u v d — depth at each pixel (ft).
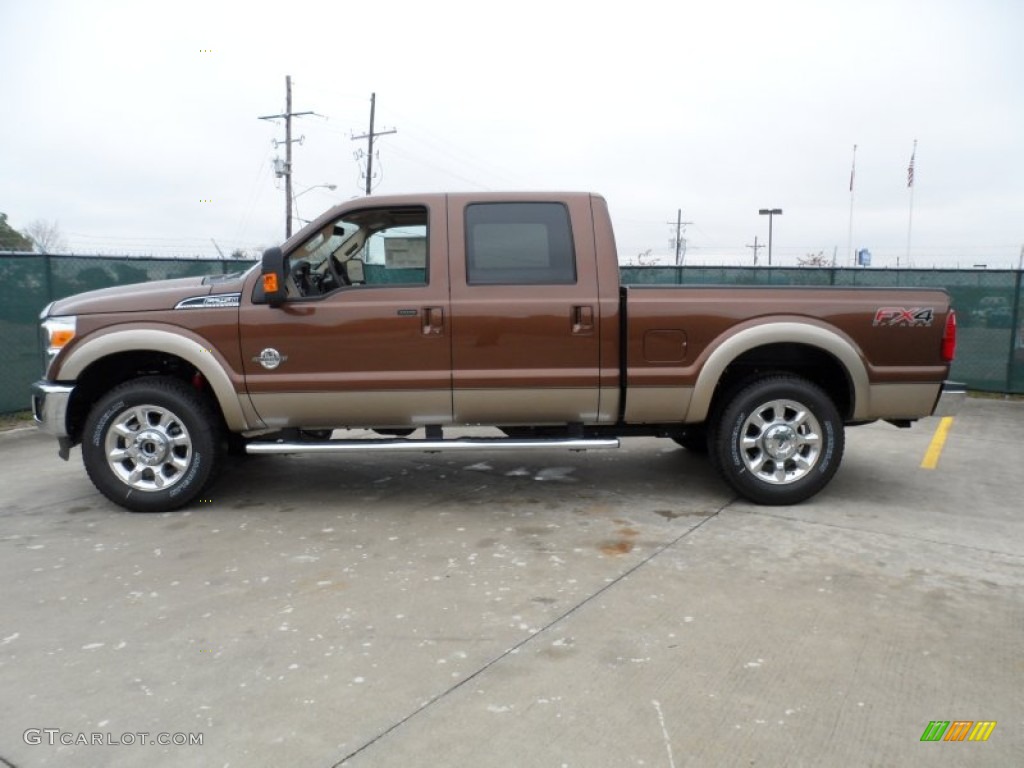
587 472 19.89
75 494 18.02
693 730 8.33
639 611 11.32
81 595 12.03
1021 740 8.17
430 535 14.82
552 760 7.83
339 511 16.47
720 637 10.48
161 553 13.89
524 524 15.49
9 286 27.71
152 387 15.92
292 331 15.64
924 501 17.10
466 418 16.15
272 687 9.28
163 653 10.14
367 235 17.07
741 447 16.20
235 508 16.69
